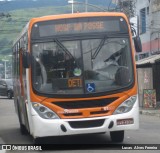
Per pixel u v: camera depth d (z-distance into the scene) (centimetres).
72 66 1312
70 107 1291
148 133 1689
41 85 1304
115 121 1292
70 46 1324
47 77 1308
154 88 3238
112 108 1296
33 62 1315
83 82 1302
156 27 3941
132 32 1396
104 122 1291
